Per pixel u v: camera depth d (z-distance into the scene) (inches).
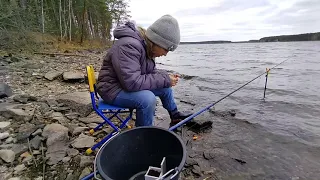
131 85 81.4
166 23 79.0
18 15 402.0
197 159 99.2
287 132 133.8
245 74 417.4
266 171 93.3
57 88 182.2
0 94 142.7
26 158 82.0
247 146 114.7
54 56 404.8
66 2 917.8
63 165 80.9
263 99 213.8
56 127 98.5
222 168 93.7
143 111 86.5
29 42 414.3
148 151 68.7
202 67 574.2
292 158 104.3
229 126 140.1
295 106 190.4
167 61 830.5
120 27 84.2
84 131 106.7
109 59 84.5
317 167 97.1
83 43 874.8
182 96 224.5
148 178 55.8
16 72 223.8
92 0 1067.9
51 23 776.9
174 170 51.1
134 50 79.7
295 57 890.1
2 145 87.5
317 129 139.4
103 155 57.5
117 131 86.7
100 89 87.5
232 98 217.3
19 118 108.7
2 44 361.4
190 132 126.6
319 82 313.3
